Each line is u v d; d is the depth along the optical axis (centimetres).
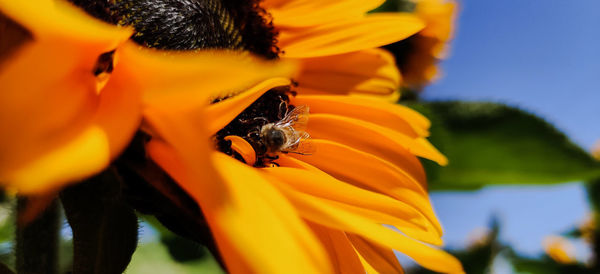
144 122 24
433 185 43
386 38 31
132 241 24
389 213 26
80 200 24
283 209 23
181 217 25
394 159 30
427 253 25
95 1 28
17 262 28
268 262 22
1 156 19
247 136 29
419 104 41
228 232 22
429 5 51
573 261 73
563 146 40
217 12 31
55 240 29
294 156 29
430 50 51
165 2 29
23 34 22
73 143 21
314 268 23
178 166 24
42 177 20
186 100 22
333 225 24
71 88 22
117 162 24
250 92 26
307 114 30
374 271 28
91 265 24
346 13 32
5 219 35
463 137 41
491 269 64
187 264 45
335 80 32
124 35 23
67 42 21
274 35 32
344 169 29
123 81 23
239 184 23
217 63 21
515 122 41
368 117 30
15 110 20
